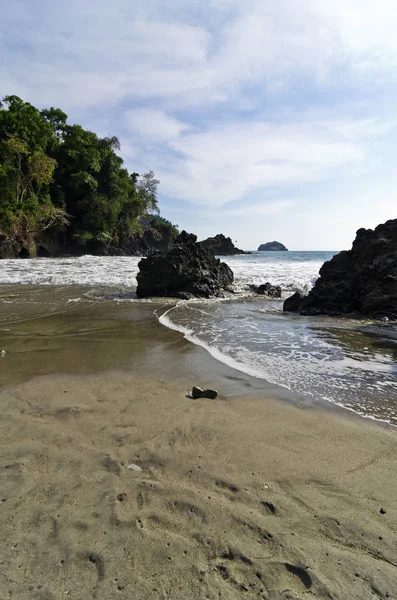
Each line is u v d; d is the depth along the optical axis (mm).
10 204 34031
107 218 50312
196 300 11906
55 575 1623
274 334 6906
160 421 3248
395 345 6098
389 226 10383
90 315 8586
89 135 52344
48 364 4930
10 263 24953
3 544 1796
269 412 3477
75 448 2758
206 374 4598
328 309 9875
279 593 1560
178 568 1684
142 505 2121
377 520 2000
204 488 2303
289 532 1919
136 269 20797
